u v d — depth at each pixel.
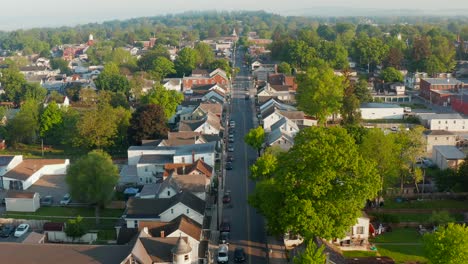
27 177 104.69
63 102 178.00
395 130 139.00
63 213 91.44
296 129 125.19
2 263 59.56
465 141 126.25
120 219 83.25
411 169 99.38
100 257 60.06
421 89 194.12
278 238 77.81
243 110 167.75
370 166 69.19
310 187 66.75
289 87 198.00
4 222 85.56
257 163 93.75
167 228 72.19
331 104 139.50
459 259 59.59
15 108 180.25
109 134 124.12
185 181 89.81
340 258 64.88
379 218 85.19
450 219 81.94
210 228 81.44
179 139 120.81
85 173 90.00
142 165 105.75
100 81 190.50
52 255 60.66
